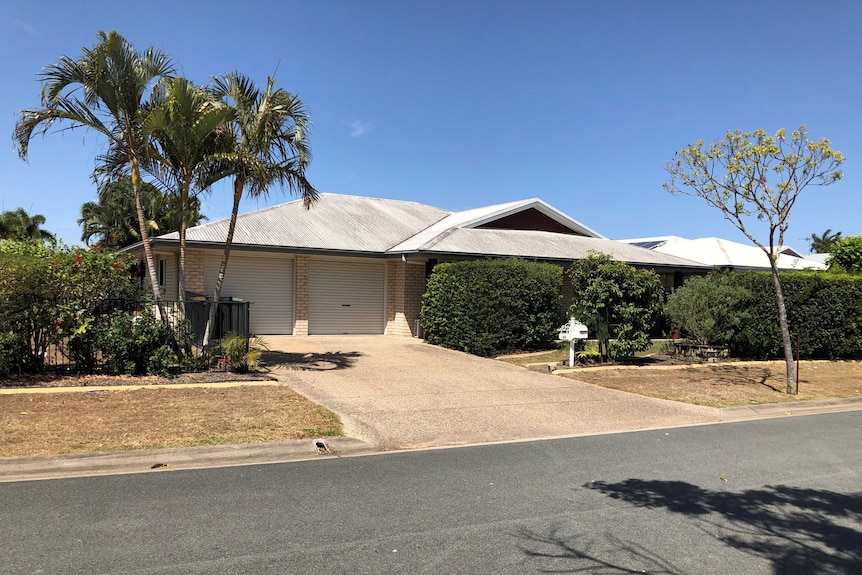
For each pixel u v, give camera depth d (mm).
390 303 19812
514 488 5871
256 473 6195
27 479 5828
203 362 11617
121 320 10531
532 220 24234
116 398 9055
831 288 17484
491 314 15195
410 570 4004
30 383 9711
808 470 6758
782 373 14703
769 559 4344
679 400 10992
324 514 5016
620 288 14320
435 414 9203
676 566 4188
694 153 12359
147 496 5371
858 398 11836
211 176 11758
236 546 4316
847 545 4625
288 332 18500
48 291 10234
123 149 11156
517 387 11586
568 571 4055
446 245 18562
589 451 7480
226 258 12070
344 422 8406
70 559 4051
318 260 18969
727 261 26391
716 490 5945
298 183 12086
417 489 5762
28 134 10484
